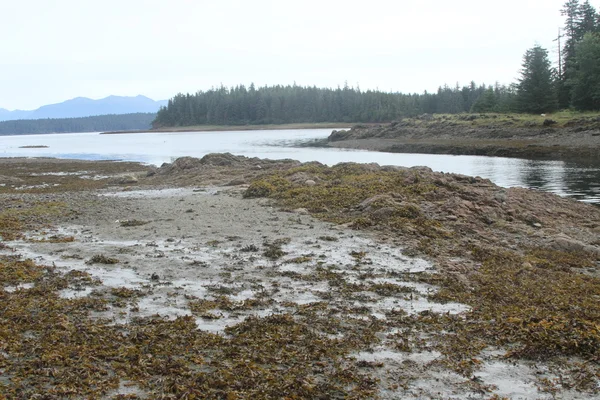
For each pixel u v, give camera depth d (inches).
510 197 692.1
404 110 5984.3
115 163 1797.5
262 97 7342.5
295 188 734.5
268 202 682.2
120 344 260.4
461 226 539.8
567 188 968.9
